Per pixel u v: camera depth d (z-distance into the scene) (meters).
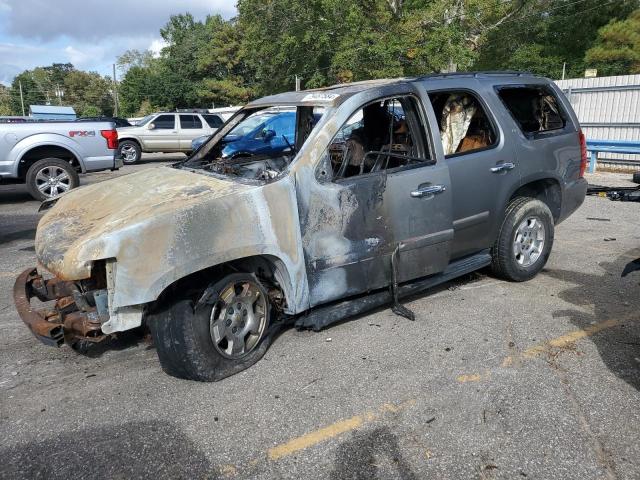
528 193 5.46
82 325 3.27
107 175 14.47
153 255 3.15
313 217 3.81
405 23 21.50
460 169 4.55
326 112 3.98
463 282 5.40
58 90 106.69
